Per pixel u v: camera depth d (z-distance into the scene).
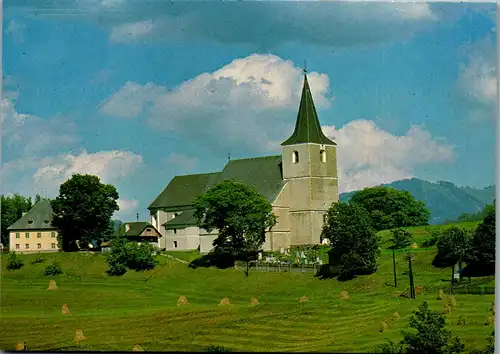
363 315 119.62
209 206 179.62
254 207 179.12
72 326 126.50
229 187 180.88
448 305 115.56
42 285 170.00
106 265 183.38
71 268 184.62
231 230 178.12
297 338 110.94
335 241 157.38
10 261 185.50
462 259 138.50
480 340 99.06
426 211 189.75
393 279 143.75
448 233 142.75
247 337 113.50
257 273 166.50
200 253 194.00
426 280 138.38
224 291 160.50
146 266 179.38
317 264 159.00
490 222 137.75
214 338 113.94
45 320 131.50
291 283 157.75
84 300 153.50
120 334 119.31
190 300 152.12
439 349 93.50
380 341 103.06
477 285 127.00
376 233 173.25
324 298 139.75
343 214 158.25
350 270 150.00
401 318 114.12
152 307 143.50
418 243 159.75
